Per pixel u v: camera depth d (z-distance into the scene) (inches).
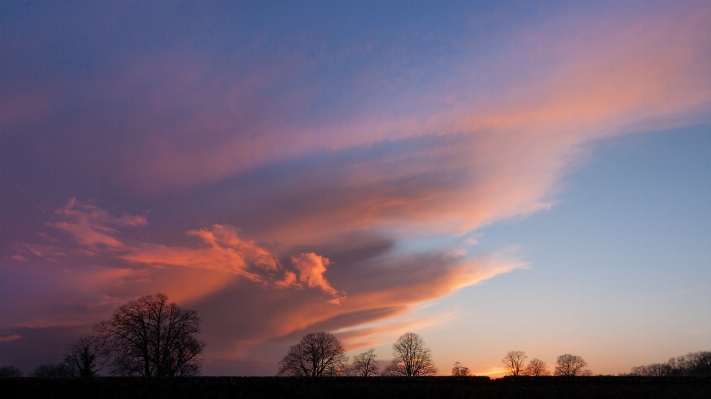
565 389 1264.8
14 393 1294.3
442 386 1274.6
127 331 2139.5
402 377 1562.5
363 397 1227.2
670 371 3993.6
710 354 3949.3
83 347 2170.3
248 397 1262.3
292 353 2748.5
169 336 2186.3
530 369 3511.3
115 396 1264.8
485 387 1316.4
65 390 1316.4
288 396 1269.7
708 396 1175.0
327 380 1441.9
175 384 1353.3
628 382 1434.5
